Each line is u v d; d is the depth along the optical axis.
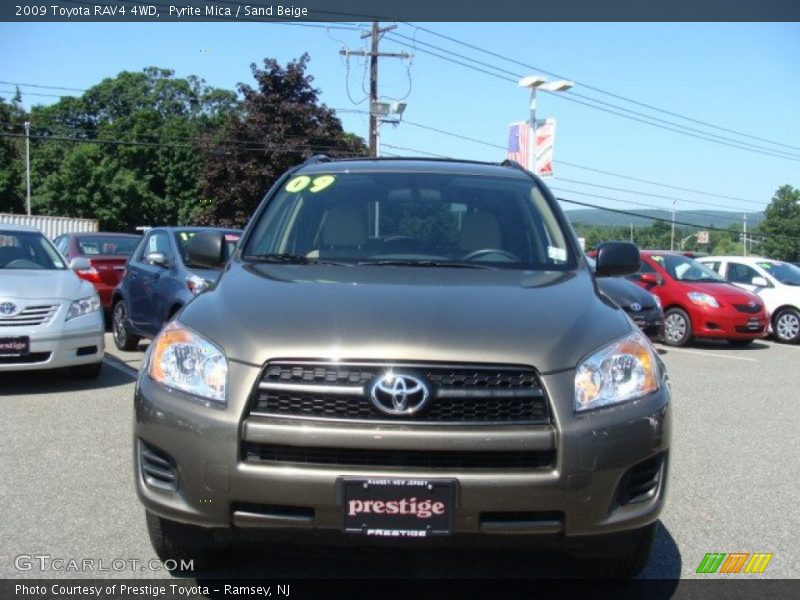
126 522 4.38
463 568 3.90
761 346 14.53
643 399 3.20
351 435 2.92
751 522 4.67
